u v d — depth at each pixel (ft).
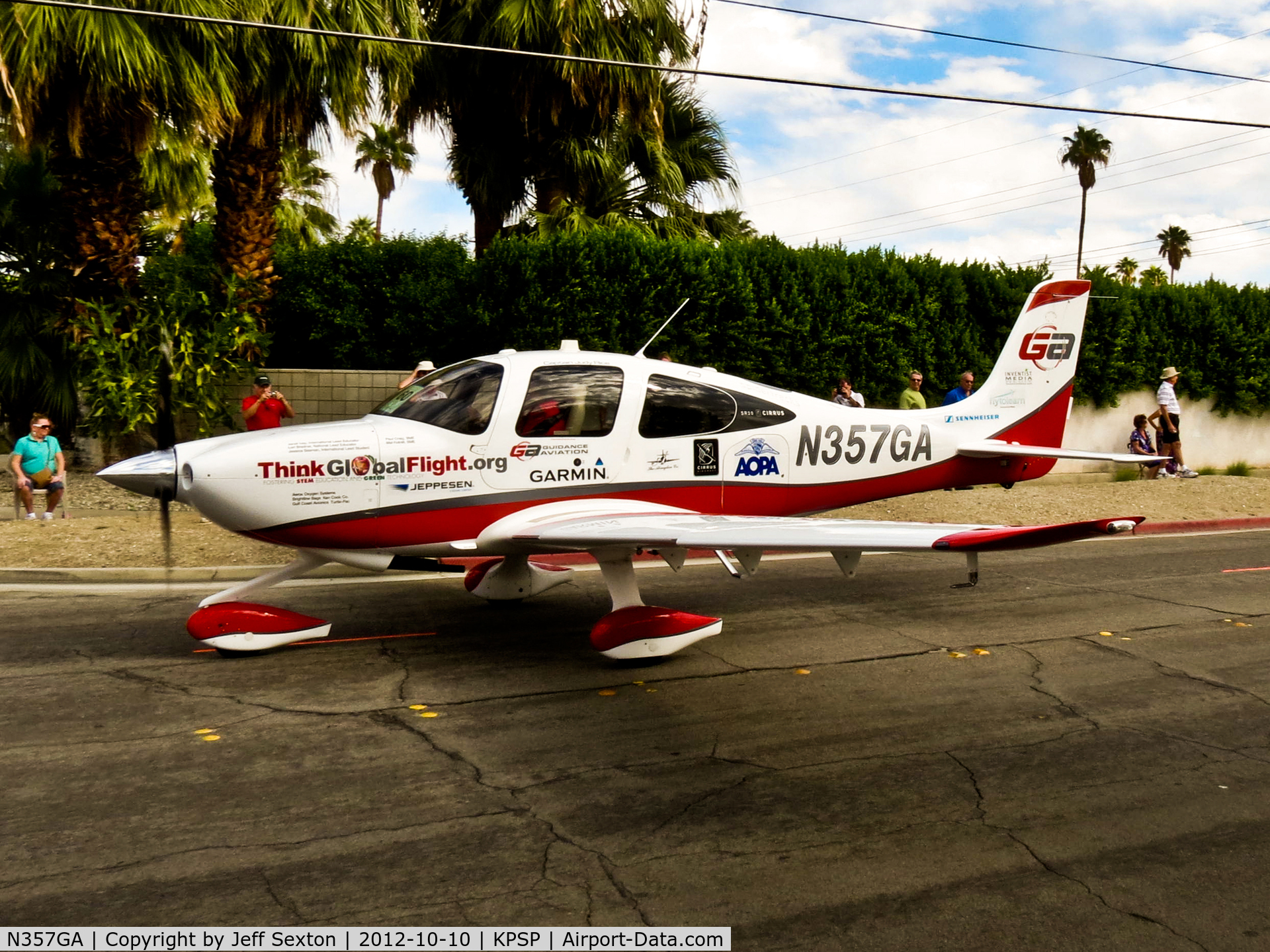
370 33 39.55
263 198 43.21
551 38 47.78
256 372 43.86
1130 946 9.75
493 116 53.57
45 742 14.87
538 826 12.22
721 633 22.25
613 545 18.69
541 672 18.98
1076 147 159.43
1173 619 23.90
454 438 19.83
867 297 51.03
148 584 26.45
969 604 25.44
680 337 46.88
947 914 10.30
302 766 14.07
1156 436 58.80
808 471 23.38
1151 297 60.23
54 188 43.14
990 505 40.88
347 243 52.11
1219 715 16.84
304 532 19.13
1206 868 11.36
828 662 19.93
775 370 48.75
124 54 33.63
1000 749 15.15
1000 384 26.66
